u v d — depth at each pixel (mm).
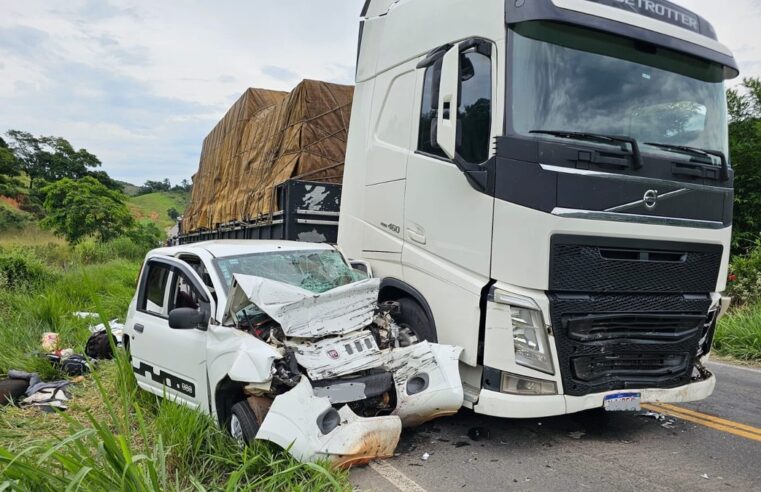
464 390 4477
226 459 3801
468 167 4391
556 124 4203
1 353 6945
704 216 4559
